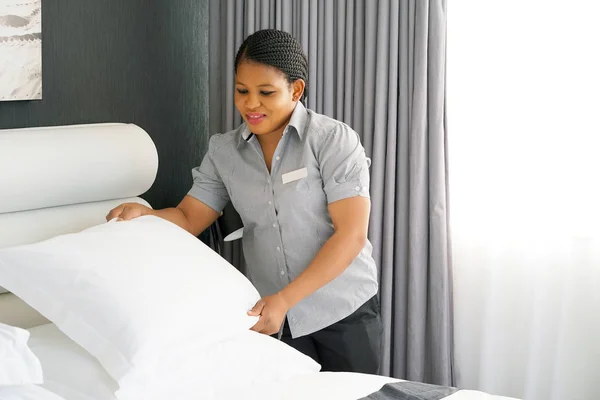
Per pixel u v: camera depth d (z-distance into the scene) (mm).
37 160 2266
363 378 2086
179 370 1870
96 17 2740
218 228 3014
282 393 1954
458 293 3000
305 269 2383
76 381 1801
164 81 3023
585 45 2723
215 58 3102
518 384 2965
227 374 1961
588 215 2789
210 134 3146
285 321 2473
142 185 2627
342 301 2432
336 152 2320
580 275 2824
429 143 2867
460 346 3018
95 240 1994
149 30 2938
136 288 1885
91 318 1828
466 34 2867
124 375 1753
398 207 2945
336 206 2316
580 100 2750
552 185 2816
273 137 2422
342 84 2967
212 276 2062
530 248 2871
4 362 1586
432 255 2900
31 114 2572
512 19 2801
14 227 2252
